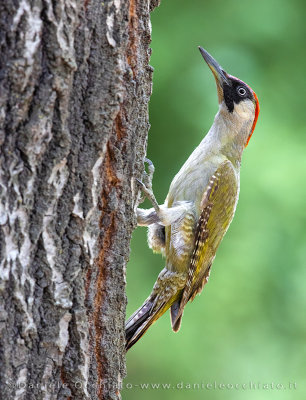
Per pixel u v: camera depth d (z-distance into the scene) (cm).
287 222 1587
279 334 1638
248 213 1586
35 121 597
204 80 1641
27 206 605
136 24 695
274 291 1633
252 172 1584
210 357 1634
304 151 1596
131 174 697
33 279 616
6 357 605
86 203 641
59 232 627
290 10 1706
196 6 1700
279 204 1571
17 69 582
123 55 649
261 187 1574
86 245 646
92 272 664
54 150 612
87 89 629
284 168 1573
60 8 596
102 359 690
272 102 1652
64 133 613
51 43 595
